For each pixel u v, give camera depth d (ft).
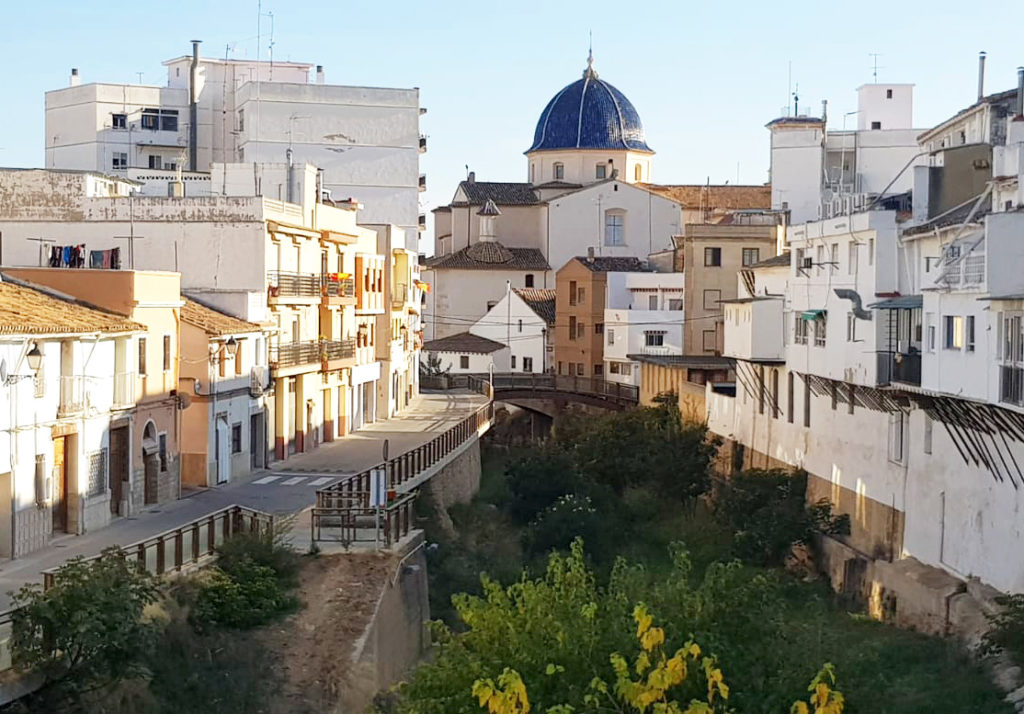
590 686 70.49
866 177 322.75
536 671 75.36
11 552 125.70
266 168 239.09
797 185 324.60
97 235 205.36
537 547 194.90
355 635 117.70
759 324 225.15
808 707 71.72
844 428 195.83
